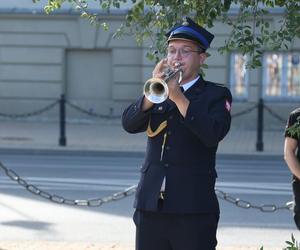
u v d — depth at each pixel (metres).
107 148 42.19
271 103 54.94
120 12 54.44
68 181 30.27
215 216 9.58
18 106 57.81
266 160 40.03
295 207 12.69
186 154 9.43
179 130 9.48
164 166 9.48
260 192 27.88
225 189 28.61
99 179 31.05
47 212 22.61
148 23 12.40
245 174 33.78
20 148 41.38
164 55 12.31
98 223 20.98
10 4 57.12
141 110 9.62
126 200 24.88
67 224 20.78
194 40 9.50
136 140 46.50
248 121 55.12
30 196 25.67
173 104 9.55
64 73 57.53
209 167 9.57
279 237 19.34
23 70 57.56
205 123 9.02
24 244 17.39
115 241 18.42
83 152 41.16
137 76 56.59
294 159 12.35
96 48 56.75
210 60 54.38
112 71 56.91
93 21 13.55
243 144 45.06
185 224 9.38
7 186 28.14
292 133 11.92
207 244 9.45
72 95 57.78
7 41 57.44
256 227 20.66
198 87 9.59
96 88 57.59
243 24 13.46
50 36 57.19
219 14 11.83
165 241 9.59
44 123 56.03
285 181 31.44
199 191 9.41
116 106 56.97
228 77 54.91
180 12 11.93
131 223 20.98
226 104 9.52
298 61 54.75
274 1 12.02
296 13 11.59
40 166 35.59
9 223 20.84
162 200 9.38
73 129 52.44
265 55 55.19
